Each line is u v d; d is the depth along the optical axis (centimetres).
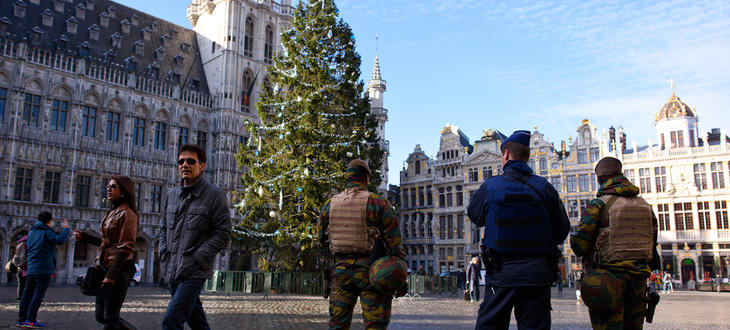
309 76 2925
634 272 567
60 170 4409
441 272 6391
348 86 2956
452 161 6525
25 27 4612
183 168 654
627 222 575
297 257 2864
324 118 2900
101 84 4747
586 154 5825
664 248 5466
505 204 514
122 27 5409
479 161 6306
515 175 529
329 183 2764
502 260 511
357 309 1630
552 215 516
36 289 1028
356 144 2919
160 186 5059
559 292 3478
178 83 5522
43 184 4272
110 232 731
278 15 6128
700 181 5409
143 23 5697
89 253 4472
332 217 609
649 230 582
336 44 3066
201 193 650
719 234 5222
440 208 6550
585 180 5772
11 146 4125
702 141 5709
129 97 4897
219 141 5372
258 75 5794
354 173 631
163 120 5172
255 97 5744
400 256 590
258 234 2884
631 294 579
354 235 591
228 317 1370
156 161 5006
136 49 5359
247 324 1217
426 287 2900
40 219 1049
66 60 4544
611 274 571
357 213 596
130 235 727
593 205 597
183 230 636
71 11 5081
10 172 4091
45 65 4400
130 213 737
